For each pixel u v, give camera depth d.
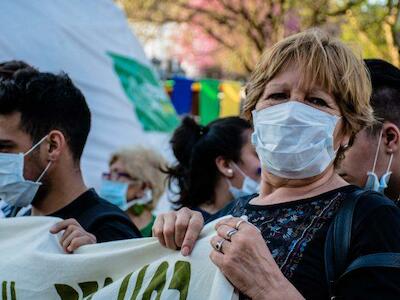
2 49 4.86
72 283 1.96
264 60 1.78
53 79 2.31
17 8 5.11
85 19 5.61
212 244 1.57
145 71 6.20
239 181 2.98
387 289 1.45
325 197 1.62
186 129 3.16
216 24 13.58
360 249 1.50
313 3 10.35
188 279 1.69
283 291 1.47
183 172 3.12
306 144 1.67
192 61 15.67
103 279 1.92
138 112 6.01
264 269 1.50
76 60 5.34
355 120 1.72
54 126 2.26
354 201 1.57
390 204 1.57
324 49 1.70
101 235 2.15
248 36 12.31
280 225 1.62
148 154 4.00
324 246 1.54
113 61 5.77
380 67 2.15
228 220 1.60
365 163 2.10
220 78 16.08
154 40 15.29
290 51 1.72
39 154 2.25
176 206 3.11
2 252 2.11
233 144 2.97
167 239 1.75
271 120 1.72
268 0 11.48
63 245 2.04
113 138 5.46
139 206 3.94
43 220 2.14
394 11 7.91
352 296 1.48
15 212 2.62
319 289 1.52
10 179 2.22
